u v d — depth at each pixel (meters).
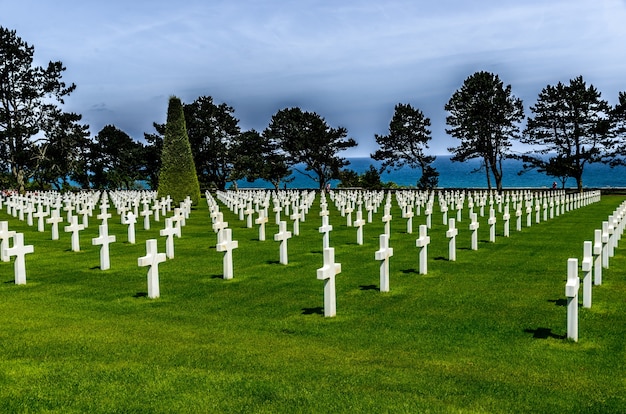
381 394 6.60
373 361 7.80
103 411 6.18
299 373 7.29
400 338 8.91
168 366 7.52
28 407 6.25
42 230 23.70
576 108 64.69
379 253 12.02
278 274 14.28
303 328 9.49
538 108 66.44
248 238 21.33
